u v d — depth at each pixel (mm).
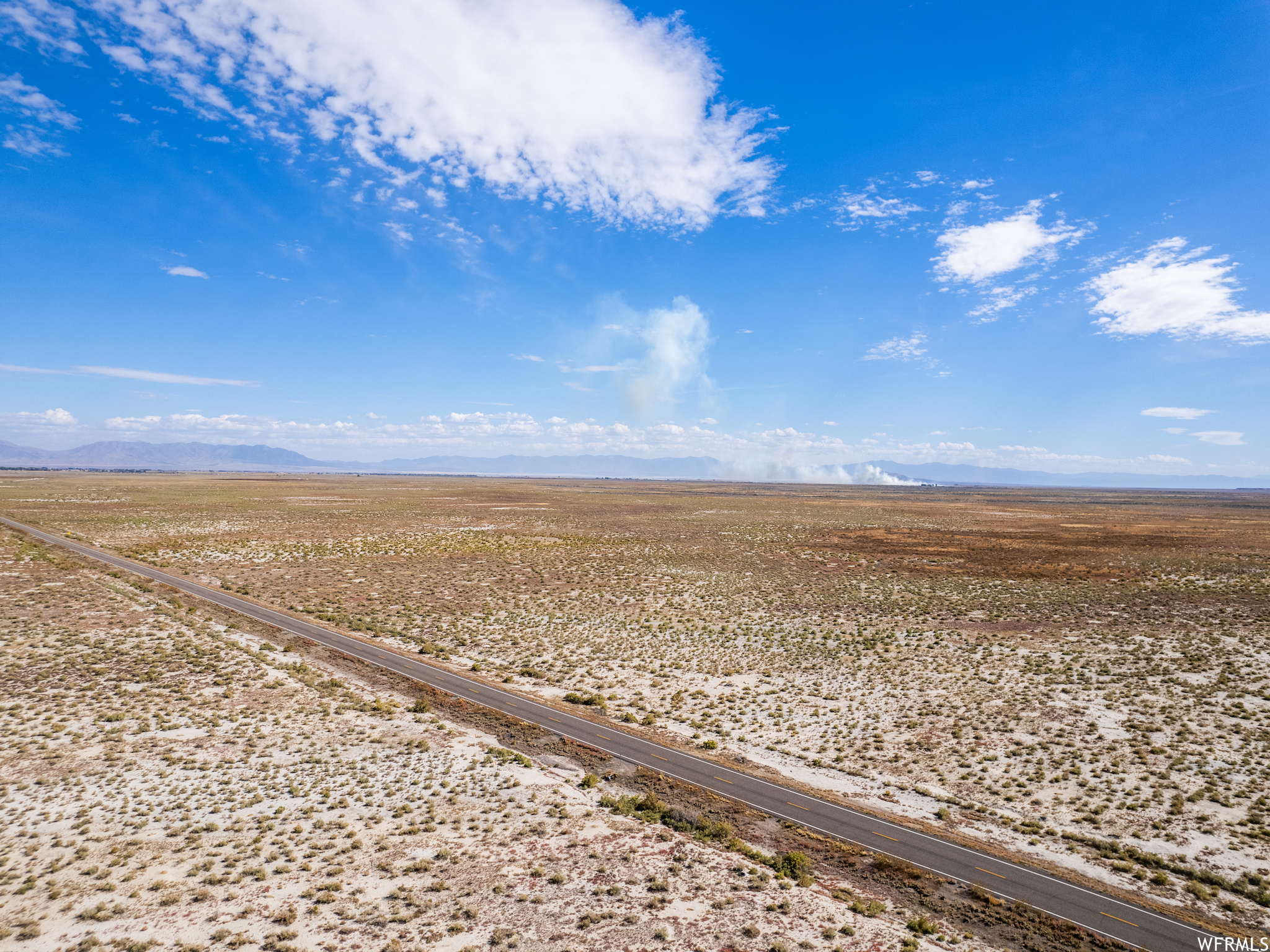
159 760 26500
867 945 16766
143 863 19641
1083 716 33125
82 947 15883
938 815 23953
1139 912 18219
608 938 16844
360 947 16250
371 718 31594
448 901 18266
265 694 34000
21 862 19484
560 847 21203
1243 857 21109
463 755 27906
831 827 22859
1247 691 35250
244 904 17812
